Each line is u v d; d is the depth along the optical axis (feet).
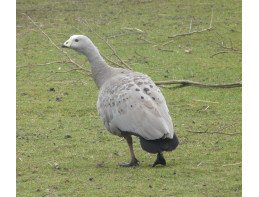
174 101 45.96
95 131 39.11
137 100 28.66
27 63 58.03
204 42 63.41
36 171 30.68
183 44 63.05
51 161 32.60
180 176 28.99
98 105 31.24
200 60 57.82
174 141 28.35
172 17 73.31
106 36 66.74
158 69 53.31
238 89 48.93
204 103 45.19
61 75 54.49
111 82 30.99
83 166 31.60
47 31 68.95
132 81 29.81
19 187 27.99
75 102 46.47
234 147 34.27
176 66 56.03
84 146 35.70
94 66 33.71
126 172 29.96
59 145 35.91
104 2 84.07
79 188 27.55
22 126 40.40
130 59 58.13
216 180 28.19
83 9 79.82
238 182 27.81
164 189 26.96
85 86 51.24
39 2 84.79
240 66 55.62
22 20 74.08
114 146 35.65
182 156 32.83
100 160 32.76
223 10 75.05
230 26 67.87
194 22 70.33
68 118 42.47
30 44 64.75
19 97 48.01
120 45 63.31
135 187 27.40
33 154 34.09
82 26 70.85
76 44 33.81
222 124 39.60
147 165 31.37
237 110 43.14
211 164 31.07
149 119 28.02
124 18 74.18
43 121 41.75
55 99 47.42
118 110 29.27
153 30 68.28
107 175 29.53
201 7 77.51
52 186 27.99
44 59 59.26
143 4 81.46
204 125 39.55
